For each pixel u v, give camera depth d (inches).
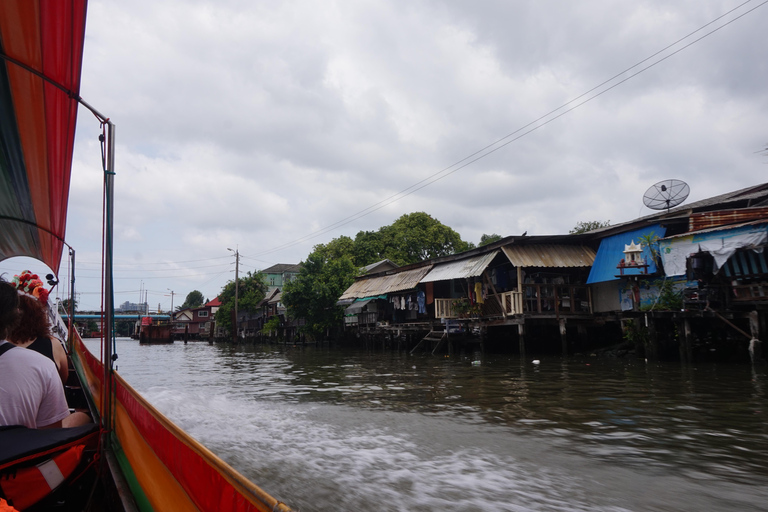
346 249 1857.8
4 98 159.3
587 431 255.4
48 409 116.0
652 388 387.9
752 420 271.3
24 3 111.6
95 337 2719.0
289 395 412.2
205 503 76.1
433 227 1779.0
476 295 888.3
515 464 205.6
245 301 2283.5
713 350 606.9
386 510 161.9
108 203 147.1
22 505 100.7
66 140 184.9
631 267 657.0
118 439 146.0
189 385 501.7
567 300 789.2
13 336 134.0
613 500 167.3
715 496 168.9
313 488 181.8
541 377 484.4
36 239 354.3
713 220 596.1
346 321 1425.9
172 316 3686.0
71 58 129.3
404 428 273.9
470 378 498.6
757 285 527.5
